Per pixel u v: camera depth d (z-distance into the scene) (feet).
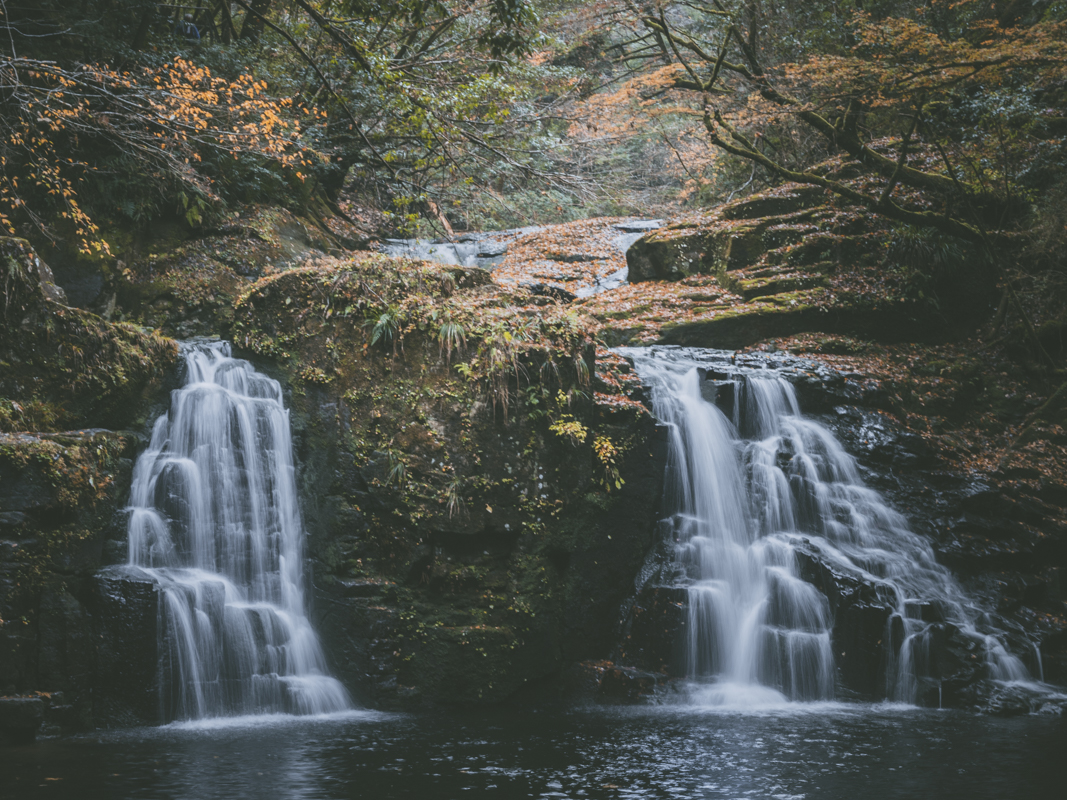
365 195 76.95
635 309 53.52
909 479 43.04
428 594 32.55
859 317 53.72
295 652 31.09
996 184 58.70
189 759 22.43
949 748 24.67
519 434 33.55
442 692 31.35
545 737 25.79
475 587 32.89
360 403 33.55
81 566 27.58
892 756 23.59
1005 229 59.41
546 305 37.17
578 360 35.09
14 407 29.09
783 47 67.56
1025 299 56.24
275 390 35.01
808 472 40.96
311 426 34.19
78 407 30.99
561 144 59.52
